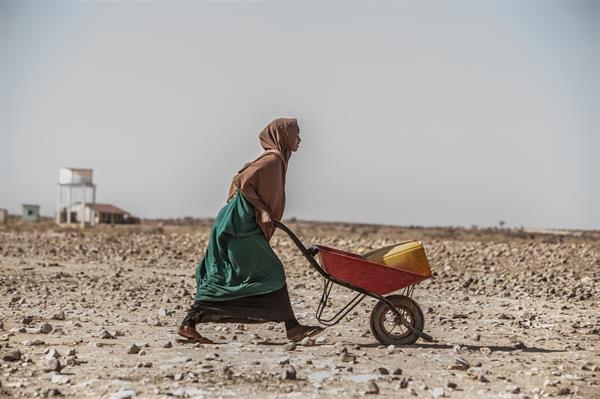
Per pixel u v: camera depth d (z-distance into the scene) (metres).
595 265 19.44
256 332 10.37
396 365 8.08
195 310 9.02
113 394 6.61
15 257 23.17
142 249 26.47
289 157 9.18
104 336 9.53
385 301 9.23
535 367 8.16
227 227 8.79
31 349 8.68
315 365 7.95
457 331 10.75
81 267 20.42
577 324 11.45
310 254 9.24
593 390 7.11
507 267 19.98
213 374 7.43
